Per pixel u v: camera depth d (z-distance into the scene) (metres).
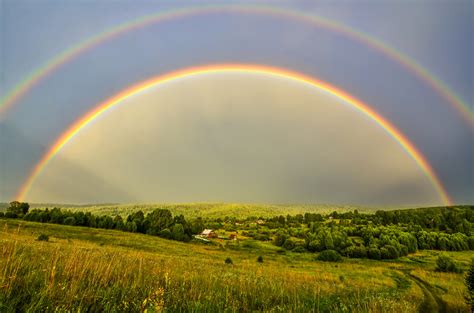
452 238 114.44
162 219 118.69
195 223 143.50
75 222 102.94
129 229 108.56
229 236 139.38
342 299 15.65
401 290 31.02
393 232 116.62
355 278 41.88
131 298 8.17
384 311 12.63
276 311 10.76
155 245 77.88
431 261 89.44
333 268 61.66
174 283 11.45
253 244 118.62
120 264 11.70
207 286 12.25
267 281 16.75
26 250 11.92
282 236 122.56
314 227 151.00
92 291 7.66
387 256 93.00
